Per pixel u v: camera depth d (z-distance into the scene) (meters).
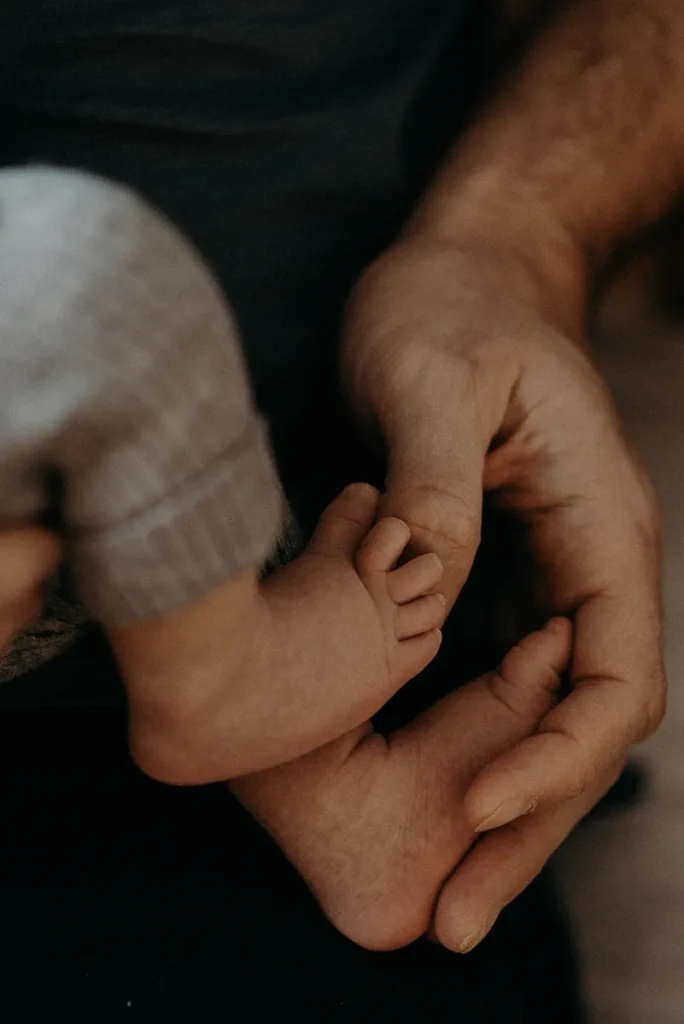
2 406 0.42
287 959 0.59
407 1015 0.58
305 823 0.64
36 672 0.68
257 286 0.76
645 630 0.71
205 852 0.65
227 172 0.74
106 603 0.48
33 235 0.43
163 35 0.70
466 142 0.89
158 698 0.54
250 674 0.56
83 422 0.43
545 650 0.71
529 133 0.89
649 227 0.97
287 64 0.75
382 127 0.79
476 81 0.94
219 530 0.47
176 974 0.57
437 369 0.71
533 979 0.69
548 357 0.75
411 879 0.64
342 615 0.60
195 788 0.69
